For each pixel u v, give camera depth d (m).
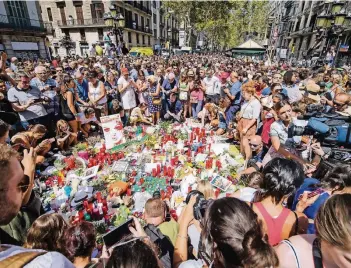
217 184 3.61
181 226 1.84
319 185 2.02
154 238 1.79
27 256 0.66
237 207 1.08
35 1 23.67
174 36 59.50
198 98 7.20
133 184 3.78
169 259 1.73
